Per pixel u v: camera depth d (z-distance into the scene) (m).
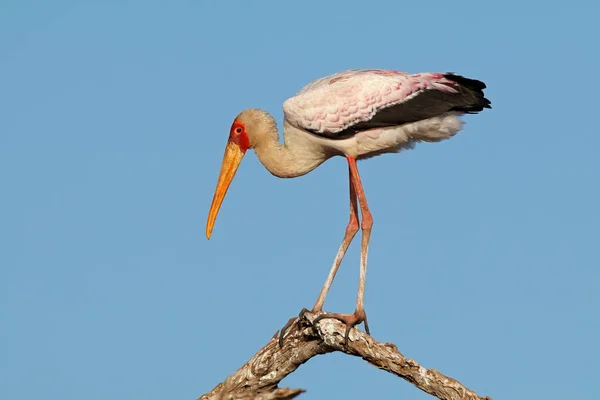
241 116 13.39
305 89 13.02
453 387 9.54
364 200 12.21
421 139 12.73
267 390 10.94
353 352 10.16
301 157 13.14
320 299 11.95
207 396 10.90
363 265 11.69
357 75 12.71
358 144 12.63
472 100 12.37
